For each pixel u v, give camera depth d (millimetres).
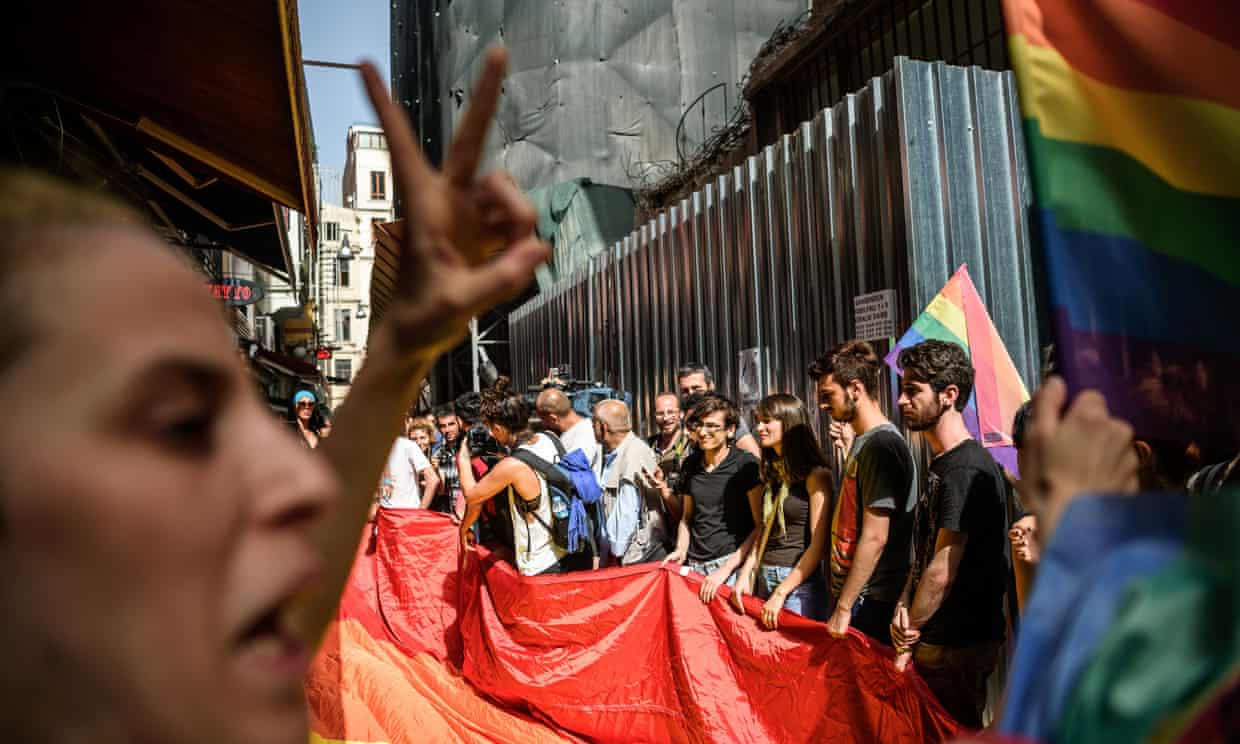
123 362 304
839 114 5391
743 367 6578
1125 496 607
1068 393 848
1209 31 947
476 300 578
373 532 5691
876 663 2939
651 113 15773
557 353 12719
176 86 4059
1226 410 882
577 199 14992
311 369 18875
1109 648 578
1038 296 4883
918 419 2863
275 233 7051
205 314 352
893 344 4688
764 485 4035
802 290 5852
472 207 591
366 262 44969
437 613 5426
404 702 4160
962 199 4781
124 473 296
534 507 4516
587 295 11172
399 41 23234
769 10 16250
